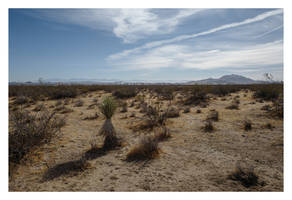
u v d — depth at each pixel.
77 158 4.39
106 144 5.20
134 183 3.37
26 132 4.63
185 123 8.04
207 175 3.67
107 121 5.49
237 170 3.62
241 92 23.70
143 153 4.53
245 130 6.78
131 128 7.35
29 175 3.57
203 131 6.79
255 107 11.40
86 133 6.61
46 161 4.18
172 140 5.86
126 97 19.91
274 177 3.59
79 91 25.73
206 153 4.80
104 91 27.81
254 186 3.30
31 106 13.43
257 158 4.45
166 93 20.38
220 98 17.58
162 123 7.85
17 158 4.09
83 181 3.41
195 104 13.88
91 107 12.83
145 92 26.86
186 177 3.60
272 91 15.84
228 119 8.59
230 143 5.52
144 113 10.32
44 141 5.30
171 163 4.20
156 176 3.62
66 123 8.09
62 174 3.63
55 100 17.58
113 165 4.07
